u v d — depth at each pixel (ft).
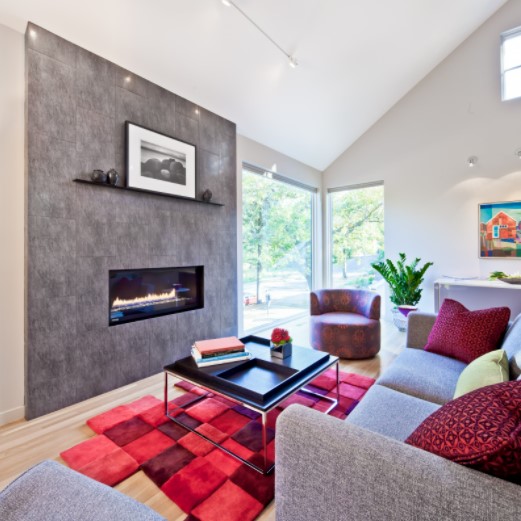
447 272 14.05
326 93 12.67
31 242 6.84
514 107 12.56
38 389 6.95
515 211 12.55
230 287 12.01
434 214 14.34
